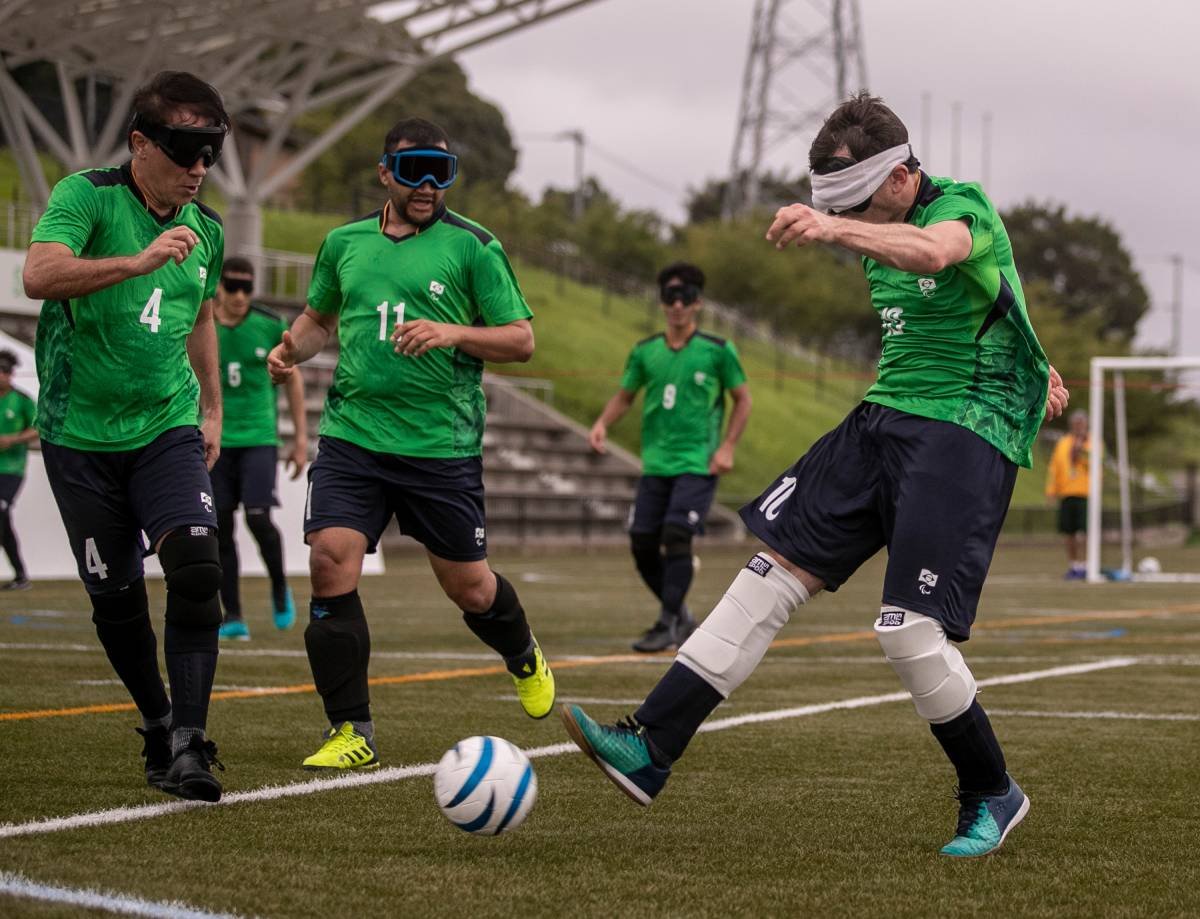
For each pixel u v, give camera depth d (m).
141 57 55.91
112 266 8.83
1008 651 21.11
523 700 12.13
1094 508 43.81
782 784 10.36
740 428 20.95
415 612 27.08
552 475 59.62
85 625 22.59
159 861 7.57
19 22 53.25
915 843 8.52
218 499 20.98
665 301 20.78
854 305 114.31
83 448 9.46
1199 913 7.00
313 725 12.64
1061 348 104.81
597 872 7.64
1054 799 9.95
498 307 11.16
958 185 8.48
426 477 11.11
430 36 61.16
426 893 7.08
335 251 11.39
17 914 6.46
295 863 7.63
